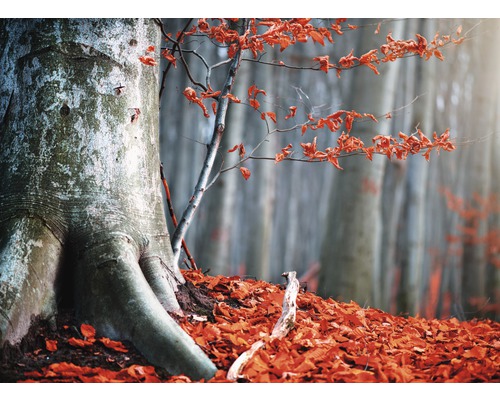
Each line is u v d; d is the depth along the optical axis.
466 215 11.90
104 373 2.66
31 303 2.86
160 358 2.79
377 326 3.87
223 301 3.70
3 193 3.11
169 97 17.52
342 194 8.88
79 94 3.21
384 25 8.79
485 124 12.19
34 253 2.95
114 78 3.30
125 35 3.37
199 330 3.13
